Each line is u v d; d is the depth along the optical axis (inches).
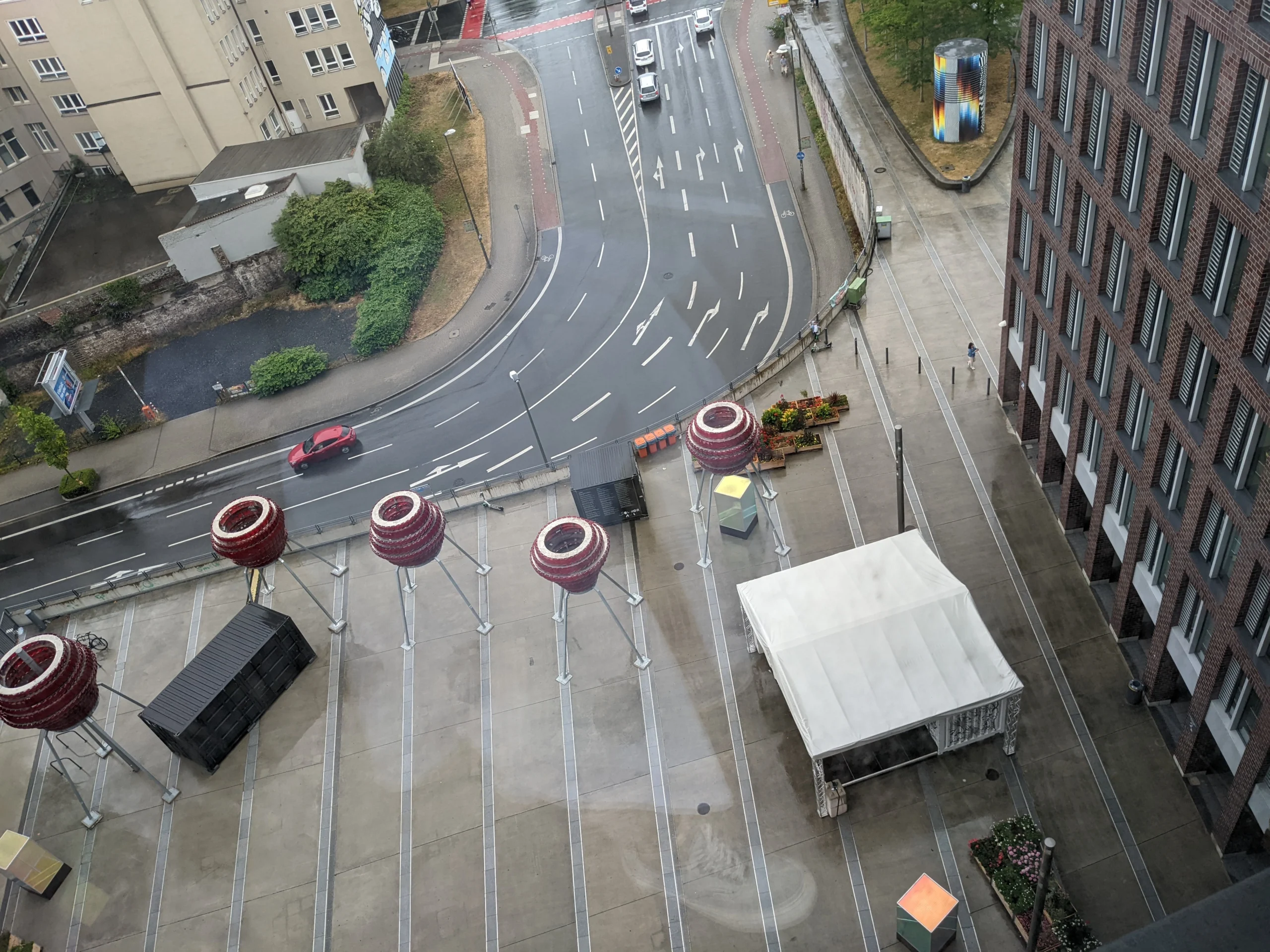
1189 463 1236.5
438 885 1469.0
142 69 3346.5
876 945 1305.4
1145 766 1411.2
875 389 2089.1
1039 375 1766.7
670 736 1578.5
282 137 3499.0
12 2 3272.6
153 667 1861.5
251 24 3521.2
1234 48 945.5
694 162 3316.9
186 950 1461.6
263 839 1569.9
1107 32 1256.2
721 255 2918.3
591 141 3523.6
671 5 4220.0
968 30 3024.1
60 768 1681.8
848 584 1504.7
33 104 3577.8
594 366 2652.6
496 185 3408.0
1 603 2373.3
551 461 2390.5
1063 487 1695.4
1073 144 1390.3
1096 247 1370.6
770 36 3843.5
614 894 1416.1
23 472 2743.6
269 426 2711.6
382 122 3575.3
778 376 2188.7
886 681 1384.1
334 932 1445.6
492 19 4446.4
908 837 1393.9
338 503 2438.5
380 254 3051.2
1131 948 761.6
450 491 2309.3
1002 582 1681.8
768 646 1443.2
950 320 2235.5
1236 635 1143.6
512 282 3002.0
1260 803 1189.1
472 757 1611.7
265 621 1732.3
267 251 3142.2
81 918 1523.1
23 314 3034.0
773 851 1417.3
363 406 2706.7
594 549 1546.5
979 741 1466.5
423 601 1857.8
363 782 1610.5
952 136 2871.6
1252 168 970.1
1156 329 1242.6
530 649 1745.8
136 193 3624.5
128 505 2573.8
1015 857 1318.9
